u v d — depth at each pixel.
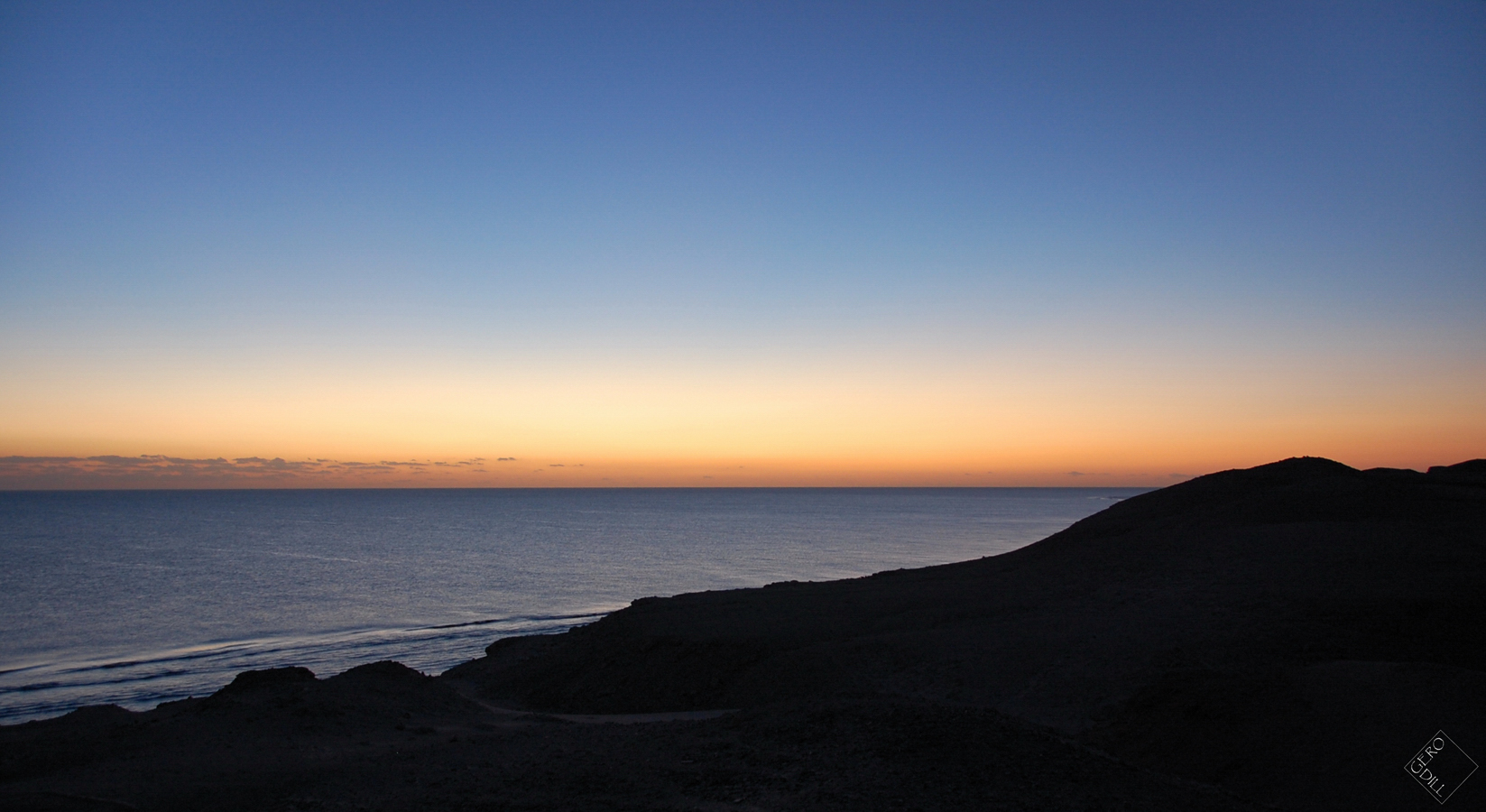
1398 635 24.39
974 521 191.00
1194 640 25.28
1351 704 16.62
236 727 17.03
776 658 29.41
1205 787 11.94
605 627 37.72
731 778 11.12
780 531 151.75
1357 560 31.33
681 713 26.42
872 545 120.19
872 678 26.66
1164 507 47.34
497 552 107.75
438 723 19.69
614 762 12.35
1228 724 17.02
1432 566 29.81
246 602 63.34
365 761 14.20
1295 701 17.17
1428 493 41.00
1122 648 25.55
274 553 103.38
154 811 11.56
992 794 10.26
